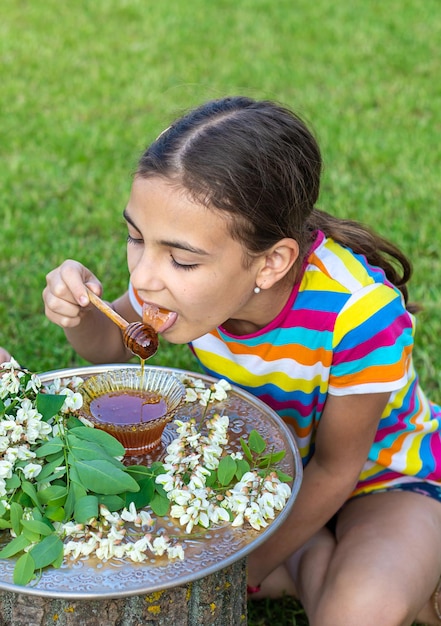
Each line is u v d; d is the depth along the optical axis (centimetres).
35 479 157
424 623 221
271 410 188
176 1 818
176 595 154
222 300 173
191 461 162
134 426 165
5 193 456
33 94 601
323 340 195
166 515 155
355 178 471
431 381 310
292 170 179
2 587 137
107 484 150
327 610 193
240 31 737
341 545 205
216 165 165
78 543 144
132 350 172
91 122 555
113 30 741
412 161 494
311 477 207
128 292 221
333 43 707
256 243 171
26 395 170
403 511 209
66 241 408
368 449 204
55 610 150
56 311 190
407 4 806
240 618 175
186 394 190
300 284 194
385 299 194
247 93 592
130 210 169
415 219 430
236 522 152
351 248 206
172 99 592
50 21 762
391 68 653
